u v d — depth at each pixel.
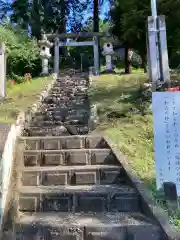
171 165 3.60
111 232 3.16
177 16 9.41
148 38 6.66
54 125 6.70
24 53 13.77
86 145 5.19
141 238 3.09
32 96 9.11
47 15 20.62
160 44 6.43
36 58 14.76
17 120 5.95
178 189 3.53
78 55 22.64
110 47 14.56
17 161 4.44
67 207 3.77
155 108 3.73
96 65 15.97
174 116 3.70
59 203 3.79
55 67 16.14
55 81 12.77
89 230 3.19
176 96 3.73
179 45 10.47
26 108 7.44
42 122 6.81
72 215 3.59
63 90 10.71
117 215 3.56
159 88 6.15
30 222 3.34
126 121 6.18
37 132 6.04
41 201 3.80
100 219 3.42
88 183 4.29
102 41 14.91
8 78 12.16
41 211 3.77
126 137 5.40
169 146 3.64
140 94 7.67
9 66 12.97
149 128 5.73
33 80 12.83
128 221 3.32
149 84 7.58
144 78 10.25
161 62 6.39
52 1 21.59
